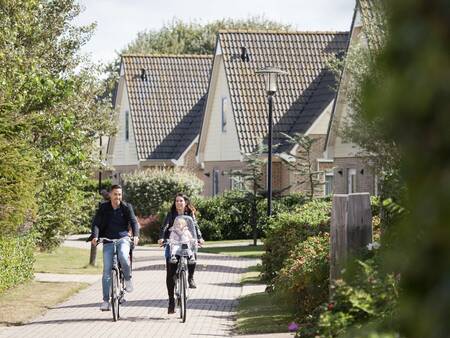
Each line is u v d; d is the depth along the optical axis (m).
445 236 3.13
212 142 96.75
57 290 42.22
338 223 22.09
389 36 3.36
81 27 55.31
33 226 46.59
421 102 3.19
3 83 37.09
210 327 30.30
